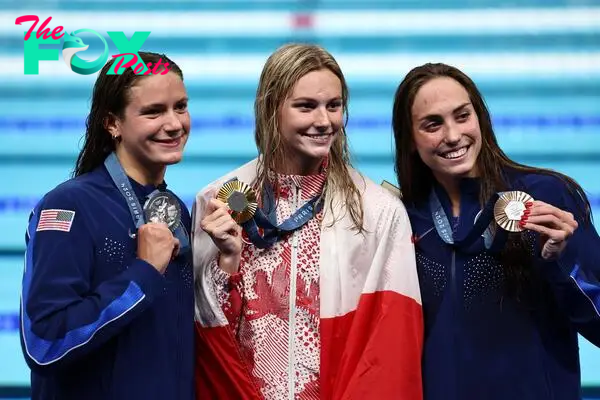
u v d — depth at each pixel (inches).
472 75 1021.2
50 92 1002.7
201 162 894.4
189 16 1120.2
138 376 315.3
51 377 321.7
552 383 344.8
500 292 344.5
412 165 369.7
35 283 304.8
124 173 328.2
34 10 1110.4
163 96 320.5
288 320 337.4
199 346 347.3
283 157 346.9
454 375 342.3
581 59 1048.8
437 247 355.6
